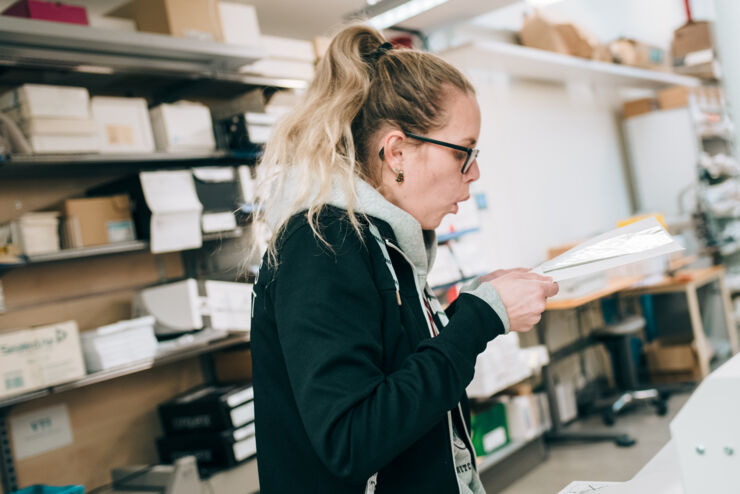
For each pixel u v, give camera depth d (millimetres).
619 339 4426
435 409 729
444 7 3877
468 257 3889
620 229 982
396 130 880
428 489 818
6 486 2549
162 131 2898
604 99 6336
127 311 3082
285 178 883
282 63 3273
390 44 960
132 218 2787
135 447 3004
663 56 6414
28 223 2479
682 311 5477
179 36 2844
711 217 5594
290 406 834
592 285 4020
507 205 4656
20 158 2350
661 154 6391
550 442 4012
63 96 2498
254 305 882
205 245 3301
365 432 700
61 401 2803
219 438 2770
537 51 4289
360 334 754
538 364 3951
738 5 2258
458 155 896
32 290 2781
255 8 3502
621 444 3705
